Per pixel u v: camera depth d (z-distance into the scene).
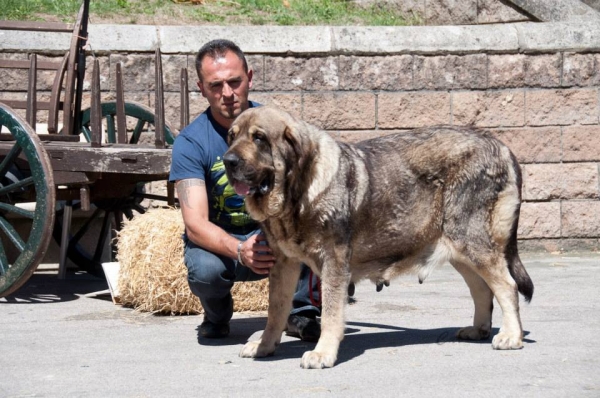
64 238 9.03
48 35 10.20
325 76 10.58
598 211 10.88
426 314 6.91
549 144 10.84
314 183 4.98
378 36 10.68
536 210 10.83
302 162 4.92
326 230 5.03
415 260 5.62
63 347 5.74
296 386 4.59
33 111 8.38
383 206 5.35
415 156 5.49
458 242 5.49
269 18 12.16
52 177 7.31
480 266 5.49
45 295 8.06
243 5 12.44
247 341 5.94
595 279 8.59
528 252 10.84
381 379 4.72
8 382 4.80
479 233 5.46
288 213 4.99
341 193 5.05
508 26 10.93
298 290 6.01
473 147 5.49
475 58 10.75
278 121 4.92
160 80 8.09
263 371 4.98
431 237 5.57
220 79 5.64
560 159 10.85
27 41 10.10
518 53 10.79
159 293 6.94
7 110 7.41
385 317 6.80
